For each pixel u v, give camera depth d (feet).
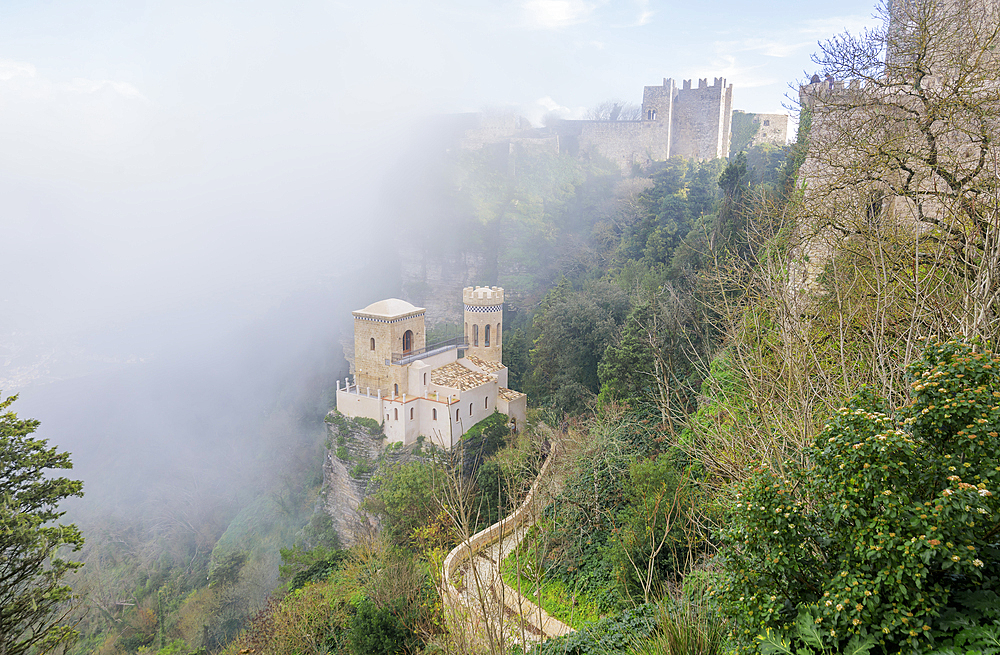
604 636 37.42
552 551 61.98
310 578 100.37
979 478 18.31
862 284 41.39
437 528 74.13
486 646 33.99
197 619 143.23
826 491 21.21
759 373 40.11
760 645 21.62
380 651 55.57
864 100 56.18
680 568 47.65
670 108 320.50
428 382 135.85
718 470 39.81
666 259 169.48
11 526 46.24
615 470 68.85
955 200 43.04
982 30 50.62
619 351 100.53
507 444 131.13
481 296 156.25
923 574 17.88
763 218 69.26
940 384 20.01
